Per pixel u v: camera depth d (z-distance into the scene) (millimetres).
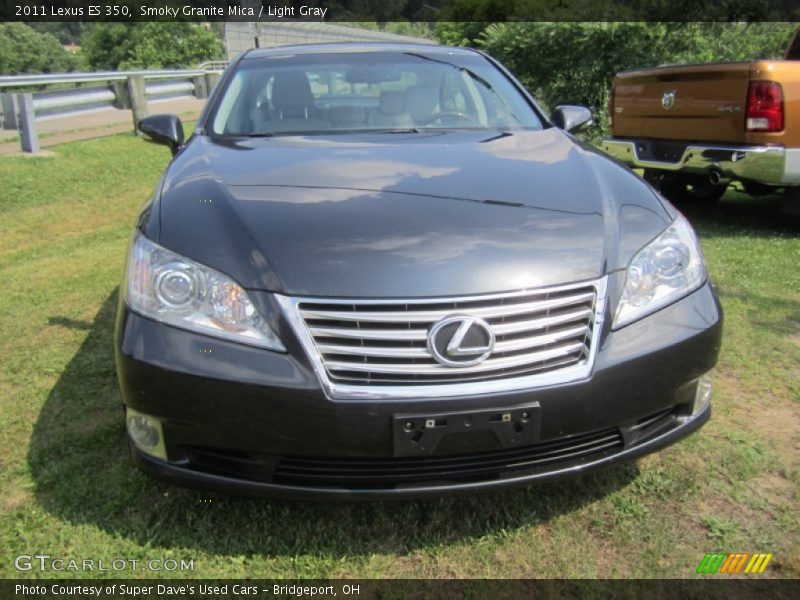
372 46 3936
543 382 2021
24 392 3236
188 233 2188
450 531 2311
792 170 5285
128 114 12367
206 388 2002
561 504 2430
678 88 5961
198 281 2078
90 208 6871
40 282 4824
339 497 2061
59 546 2234
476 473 2094
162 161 8680
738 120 5422
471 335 1979
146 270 2156
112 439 2811
